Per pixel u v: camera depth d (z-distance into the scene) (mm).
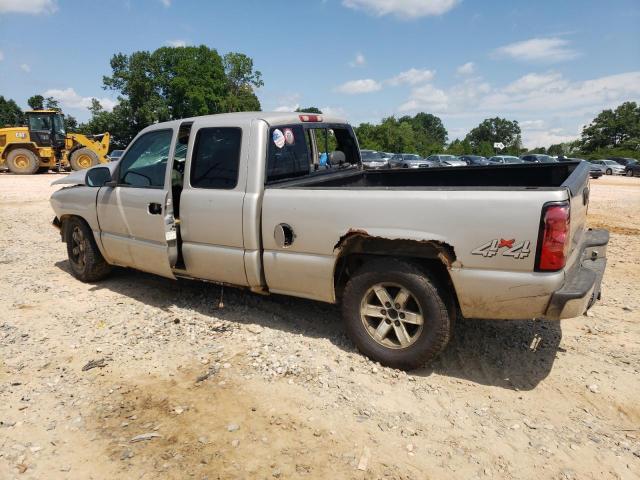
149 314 4930
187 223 4566
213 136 4410
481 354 4086
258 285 4336
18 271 6449
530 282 3219
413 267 3607
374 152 34125
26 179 21016
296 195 3973
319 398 3420
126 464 2785
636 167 38375
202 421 3180
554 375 3770
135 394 3498
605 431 3107
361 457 2842
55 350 4172
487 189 3312
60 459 2840
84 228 5750
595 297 3623
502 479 2695
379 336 3850
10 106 99062
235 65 65375
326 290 4004
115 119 59125
